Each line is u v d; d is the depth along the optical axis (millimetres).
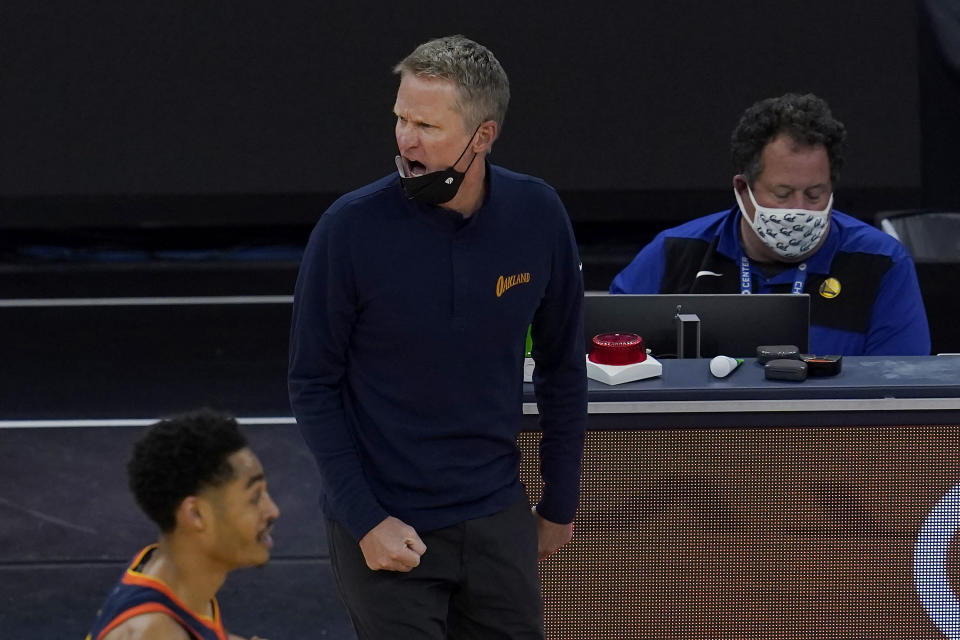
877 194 40250
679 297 13008
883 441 11688
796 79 40250
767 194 13852
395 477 10336
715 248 14914
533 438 11883
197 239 41594
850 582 11953
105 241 41594
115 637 7523
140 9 40219
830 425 11641
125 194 41031
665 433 11742
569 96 40594
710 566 11992
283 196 41031
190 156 40938
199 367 31188
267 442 25531
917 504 11797
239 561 7969
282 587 19328
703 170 40750
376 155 40906
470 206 10211
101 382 30016
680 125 40625
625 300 13039
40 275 39281
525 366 12070
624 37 40312
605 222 41250
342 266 10023
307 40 40438
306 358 10328
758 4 40000
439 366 10211
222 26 40344
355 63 40500
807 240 13945
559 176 40906
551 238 10562
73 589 19297
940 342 27031
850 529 11867
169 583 7914
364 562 10445
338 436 10305
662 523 11930
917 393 11523
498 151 40906
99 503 22578
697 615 12078
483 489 10430
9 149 40781
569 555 12016
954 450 11688
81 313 35719
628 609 12086
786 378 11727
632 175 40875
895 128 40062
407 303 10070
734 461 11773
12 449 25328
